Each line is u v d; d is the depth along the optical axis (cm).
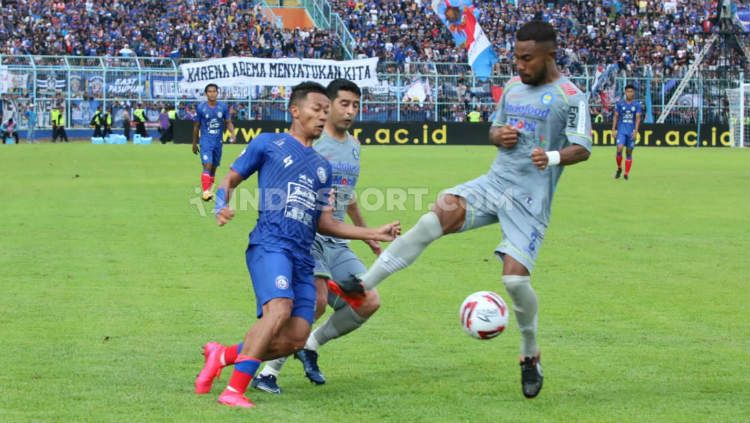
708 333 1386
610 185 3881
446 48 8738
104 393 1055
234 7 8912
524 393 1060
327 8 9188
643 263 1995
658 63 8706
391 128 7281
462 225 1108
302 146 1073
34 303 1542
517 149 1108
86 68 7231
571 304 1584
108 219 2606
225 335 1348
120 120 7381
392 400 1056
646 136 7419
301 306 1060
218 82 7038
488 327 1064
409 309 1548
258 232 1063
